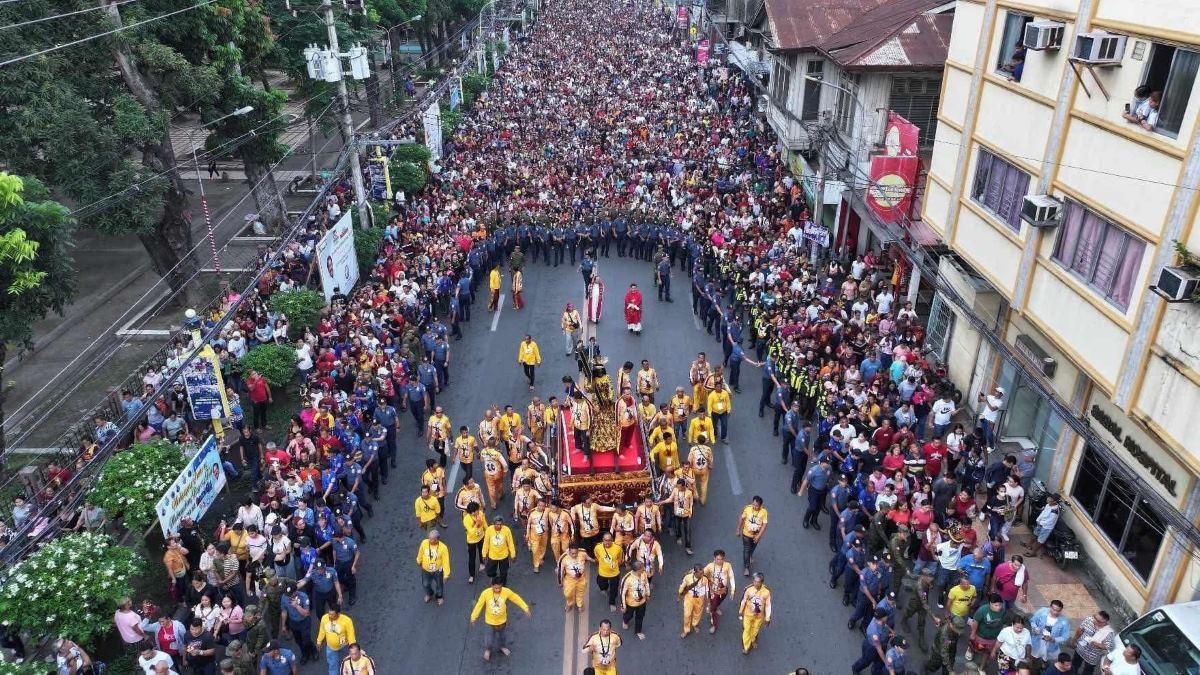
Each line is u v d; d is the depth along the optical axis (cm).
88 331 2495
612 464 1475
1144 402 1137
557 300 2669
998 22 1527
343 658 1169
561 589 1411
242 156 3022
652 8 10262
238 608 1210
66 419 2017
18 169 1867
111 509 1387
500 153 3891
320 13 3338
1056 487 1510
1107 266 1227
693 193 3225
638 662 1238
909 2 2792
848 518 1368
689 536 1465
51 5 1934
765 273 2400
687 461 1573
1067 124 1310
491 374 2162
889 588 1246
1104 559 1360
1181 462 1077
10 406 2081
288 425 1931
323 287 2312
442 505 1534
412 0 4831
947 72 1756
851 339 1956
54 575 1187
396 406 1969
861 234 2778
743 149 3712
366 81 4034
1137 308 1148
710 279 2612
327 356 1872
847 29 2909
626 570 1407
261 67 3241
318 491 1495
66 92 1903
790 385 1823
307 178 3875
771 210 2992
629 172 3566
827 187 2605
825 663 1234
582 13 9781
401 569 1455
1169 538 1198
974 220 1642
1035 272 1420
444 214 2995
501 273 2911
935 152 1828
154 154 2398
